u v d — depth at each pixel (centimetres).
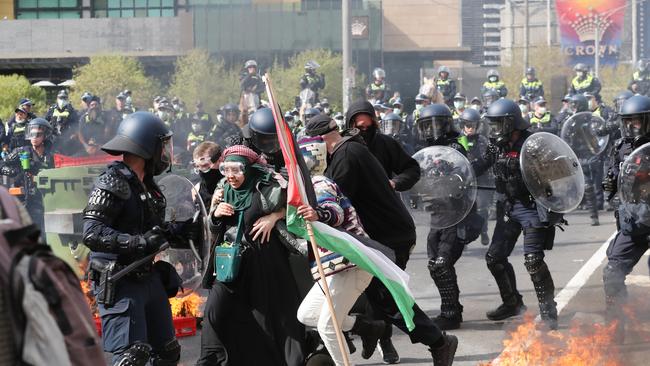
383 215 1021
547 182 1279
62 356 478
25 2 8456
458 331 1301
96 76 6291
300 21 7556
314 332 980
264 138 1004
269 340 941
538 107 3534
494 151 1348
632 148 1226
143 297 847
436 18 11700
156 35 7944
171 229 894
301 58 6894
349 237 895
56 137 2512
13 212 504
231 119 2998
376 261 896
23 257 482
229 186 949
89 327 492
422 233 2391
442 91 4288
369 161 1016
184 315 1257
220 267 931
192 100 5034
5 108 6053
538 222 1294
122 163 848
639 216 1187
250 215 938
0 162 2127
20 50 8069
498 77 4634
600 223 2544
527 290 1575
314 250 877
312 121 1013
